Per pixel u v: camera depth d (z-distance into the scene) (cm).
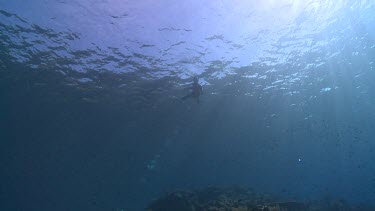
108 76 2009
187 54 1847
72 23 1475
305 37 1898
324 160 6278
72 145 2792
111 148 3009
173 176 4234
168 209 1255
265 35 1794
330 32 1897
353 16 1788
